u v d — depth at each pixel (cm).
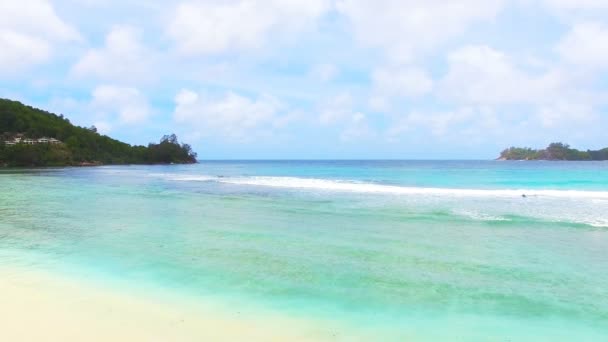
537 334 603
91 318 639
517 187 2922
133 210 1861
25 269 901
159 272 884
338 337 587
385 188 2867
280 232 1343
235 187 3091
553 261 989
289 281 831
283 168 7875
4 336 572
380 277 862
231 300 724
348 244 1166
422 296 753
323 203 2083
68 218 1630
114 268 912
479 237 1262
